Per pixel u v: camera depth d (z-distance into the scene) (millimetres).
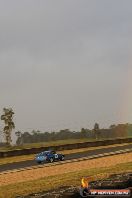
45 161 51594
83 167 43812
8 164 51594
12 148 94438
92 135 143000
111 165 43844
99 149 71688
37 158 51531
